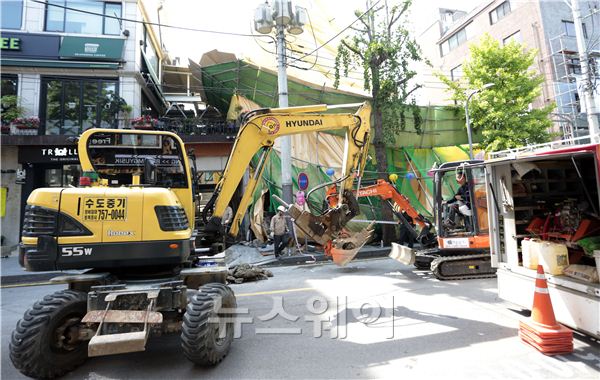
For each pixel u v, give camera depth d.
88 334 3.46
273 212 13.46
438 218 7.58
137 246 3.61
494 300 5.69
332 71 15.52
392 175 9.14
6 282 8.45
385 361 3.60
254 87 14.20
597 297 3.55
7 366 3.75
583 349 3.73
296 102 14.46
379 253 11.15
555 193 5.09
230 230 6.06
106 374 3.47
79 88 12.82
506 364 3.46
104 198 3.63
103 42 12.88
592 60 12.88
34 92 12.40
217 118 16.23
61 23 12.88
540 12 21.80
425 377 3.24
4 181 11.88
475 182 7.33
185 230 3.94
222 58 14.40
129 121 12.71
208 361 3.43
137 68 13.35
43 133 12.40
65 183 12.63
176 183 5.11
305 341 4.20
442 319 4.82
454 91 17.22
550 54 21.19
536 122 15.19
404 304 5.57
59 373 3.40
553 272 4.10
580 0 22.64
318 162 14.05
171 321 3.73
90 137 5.02
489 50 15.75
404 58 12.41
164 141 5.20
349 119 6.76
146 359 3.81
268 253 11.26
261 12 11.17
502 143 15.03
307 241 11.55
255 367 3.54
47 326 3.26
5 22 12.46
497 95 15.18
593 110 12.53
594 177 4.58
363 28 12.42
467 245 7.22
